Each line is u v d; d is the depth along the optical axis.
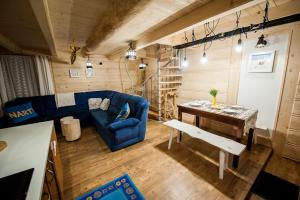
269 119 2.66
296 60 2.25
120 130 2.69
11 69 3.37
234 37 2.95
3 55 3.23
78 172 2.15
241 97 3.00
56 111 3.95
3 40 2.36
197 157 2.49
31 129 1.61
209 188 1.82
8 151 1.16
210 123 3.68
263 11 2.38
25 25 1.83
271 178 2.04
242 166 2.22
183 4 1.69
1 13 1.44
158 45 4.27
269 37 2.49
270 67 2.53
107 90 5.04
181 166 2.26
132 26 2.39
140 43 3.05
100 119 3.42
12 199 0.71
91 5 1.69
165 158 2.47
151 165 2.29
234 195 1.71
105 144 3.04
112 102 4.25
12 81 3.41
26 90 3.66
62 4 1.65
